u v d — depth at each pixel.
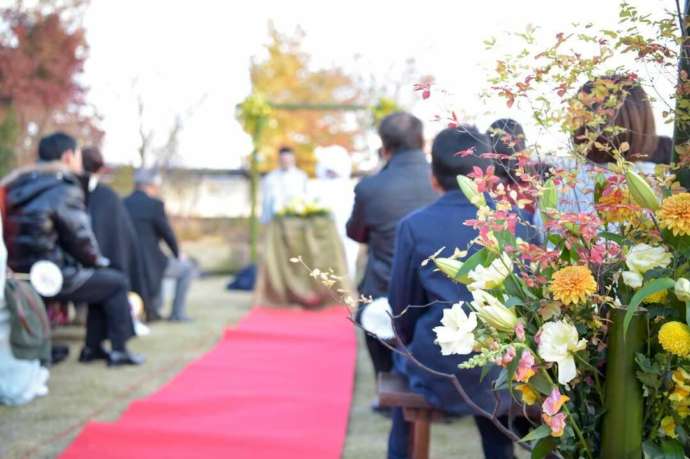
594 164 1.32
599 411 1.21
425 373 2.22
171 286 9.30
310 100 16.67
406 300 2.28
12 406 3.75
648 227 1.18
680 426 1.16
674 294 1.12
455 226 2.18
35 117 11.03
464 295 2.14
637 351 1.15
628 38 1.22
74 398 3.94
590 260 1.17
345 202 7.51
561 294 1.11
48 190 4.11
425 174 3.47
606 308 1.21
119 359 4.74
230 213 12.76
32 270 3.90
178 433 3.25
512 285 1.23
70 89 11.15
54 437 3.26
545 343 1.13
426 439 2.42
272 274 7.14
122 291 4.69
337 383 4.37
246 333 5.83
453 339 1.17
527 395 1.21
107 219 5.04
